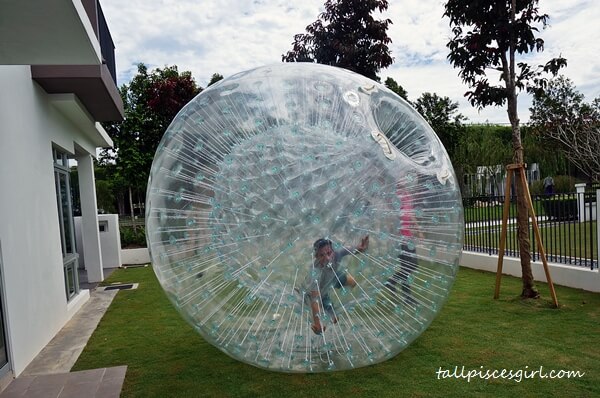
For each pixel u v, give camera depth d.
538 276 7.02
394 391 3.47
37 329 4.98
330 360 3.15
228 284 3.00
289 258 2.87
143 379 3.94
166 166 3.22
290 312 2.97
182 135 3.22
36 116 5.76
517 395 3.33
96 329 5.75
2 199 4.43
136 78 16.50
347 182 2.91
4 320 4.23
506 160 23.44
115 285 8.84
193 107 3.35
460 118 24.09
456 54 6.02
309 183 2.87
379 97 3.35
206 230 3.02
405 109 3.44
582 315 5.07
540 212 7.26
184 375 3.97
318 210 2.86
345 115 3.08
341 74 3.41
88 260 9.40
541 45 5.78
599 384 3.44
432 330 4.79
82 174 9.51
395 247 3.01
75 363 4.54
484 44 5.80
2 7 3.18
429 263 3.16
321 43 9.59
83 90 6.45
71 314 6.45
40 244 5.41
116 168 16.64
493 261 7.97
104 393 3.71
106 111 7.82
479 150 23.34
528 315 5.18
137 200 29.86
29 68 5.61
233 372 3.98
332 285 2.92
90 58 4.22
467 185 19.72
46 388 3.93
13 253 4.56
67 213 7.48
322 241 2.87
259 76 3.30
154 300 7.23
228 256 2.96
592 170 17.59
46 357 4.81
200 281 3.06
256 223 2.88
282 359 3.13
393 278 3.04
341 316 3.00
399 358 4.08
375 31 9.39
